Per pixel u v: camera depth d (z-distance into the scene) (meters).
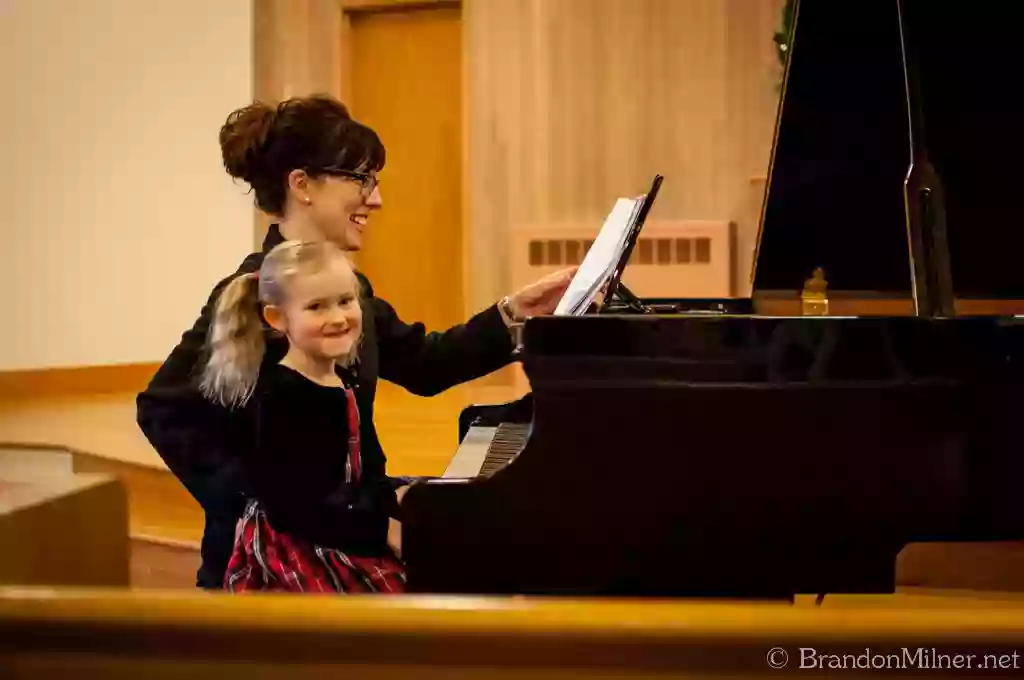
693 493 1.55
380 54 6.30
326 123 1.93
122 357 5.91
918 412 1.56
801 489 1.56
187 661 1.29
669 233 5.67
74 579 2.00
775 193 2.60
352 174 1.95
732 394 1.54
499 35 6.01
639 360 1.54
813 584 1.56
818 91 2.43
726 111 5.71
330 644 1.27
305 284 1.70
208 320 1.77
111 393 5.80
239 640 1.28
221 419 1.72
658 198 5.85
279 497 1.71
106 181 5.75
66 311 5.79
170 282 5.86
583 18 5.88
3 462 3.98
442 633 1.26
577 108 5.93
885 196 2.58
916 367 1.56
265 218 5.84
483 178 6.11
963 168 2.25
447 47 6.19
